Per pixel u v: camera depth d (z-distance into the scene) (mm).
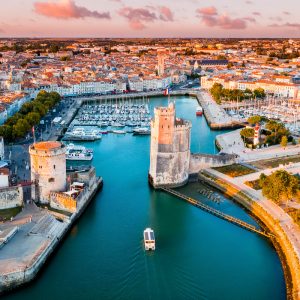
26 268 170875
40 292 169125
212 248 199625
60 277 177375
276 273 181250
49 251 189250
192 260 188875
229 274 179875
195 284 172375
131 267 183375
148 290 169875
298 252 184375
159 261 188500
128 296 165875
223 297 166375
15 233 197375
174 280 174875
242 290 169875
